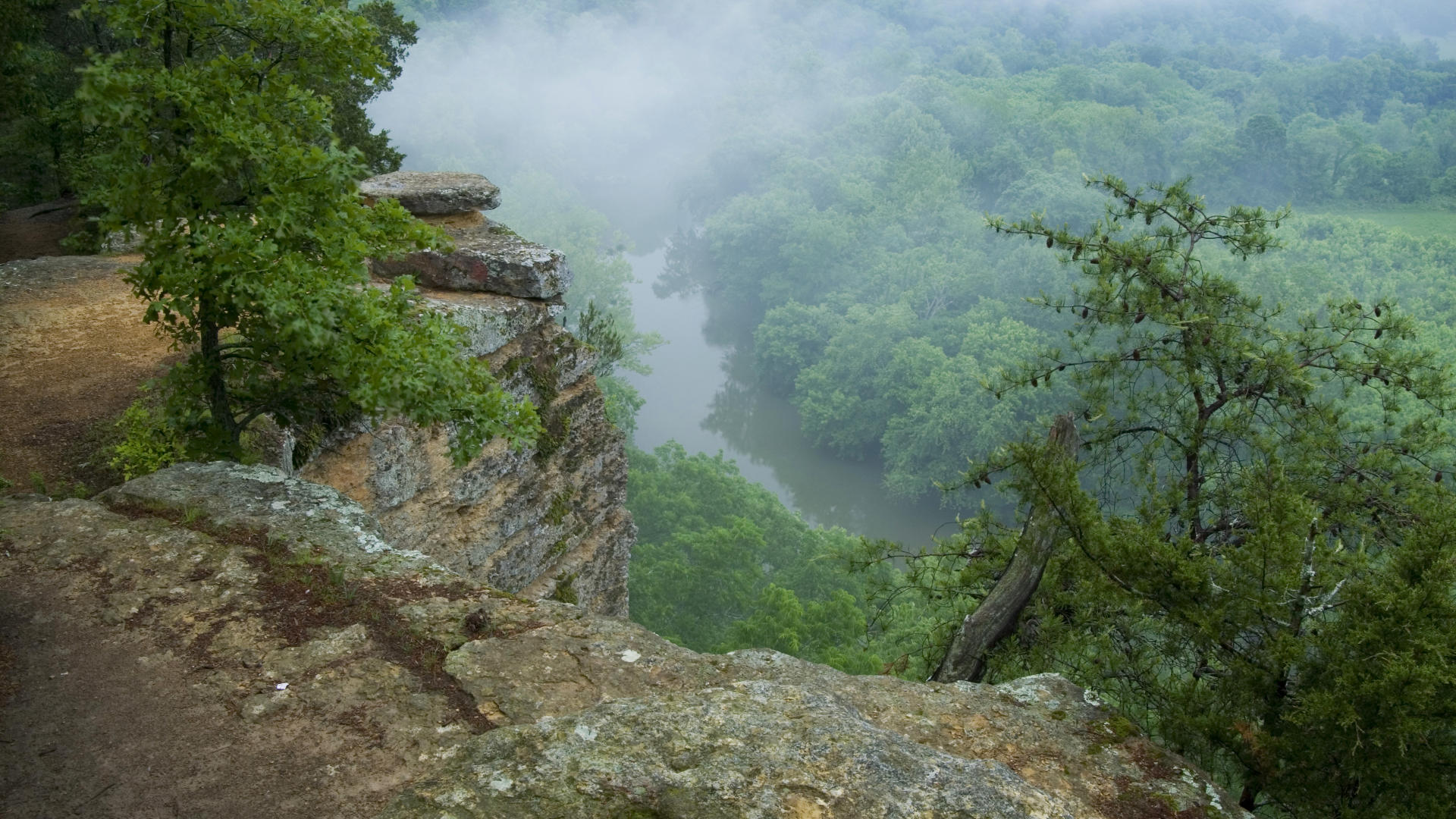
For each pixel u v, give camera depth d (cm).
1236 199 15000
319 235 953
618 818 552
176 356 1517
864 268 10450
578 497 1931
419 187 1911
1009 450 1353
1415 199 14812
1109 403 1641
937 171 12300
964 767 623
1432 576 756
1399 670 712
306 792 609
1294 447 1459
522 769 589
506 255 1747
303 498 980
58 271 1875
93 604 782
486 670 742
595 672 762
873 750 618
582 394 1900
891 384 7869
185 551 859
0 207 2945
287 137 962
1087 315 1603
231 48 1082
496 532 1669
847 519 7275
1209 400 1622
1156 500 1388
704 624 4094
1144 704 1137
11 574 815
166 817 582
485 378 1049
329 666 732
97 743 637
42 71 2852
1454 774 748
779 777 586
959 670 1301
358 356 934
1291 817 925
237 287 878
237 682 706
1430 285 9581
